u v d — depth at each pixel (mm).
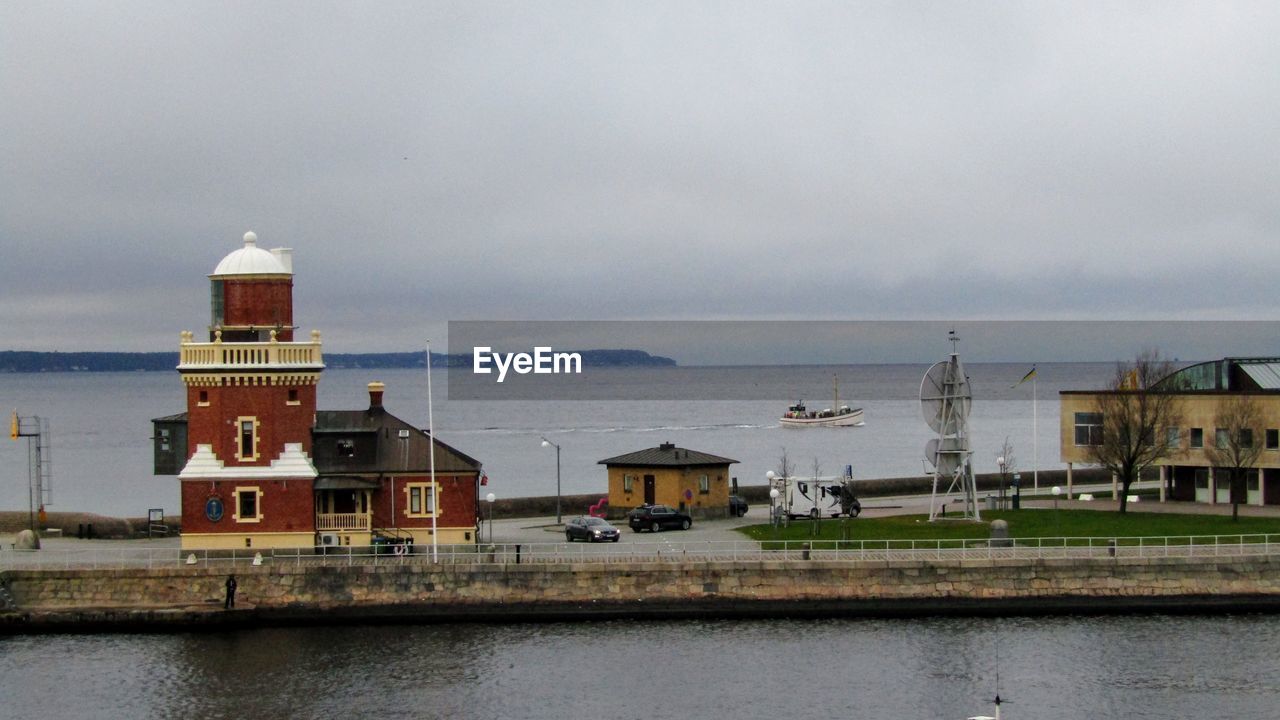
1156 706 87688
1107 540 116562
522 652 99250
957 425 129250
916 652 98562
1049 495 154750
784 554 110562
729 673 94188
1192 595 109312
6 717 87250
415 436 118625
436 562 108188
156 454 124812
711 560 108188
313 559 109625
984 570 108562
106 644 102250
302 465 113875
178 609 105312
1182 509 135750
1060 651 98688
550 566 107312
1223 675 93375
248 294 116000
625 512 143500
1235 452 131375
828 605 107688
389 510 116438
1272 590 109625
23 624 105250
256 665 97000
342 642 102188
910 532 122188
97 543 123250
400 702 89562
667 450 146500
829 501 138875
